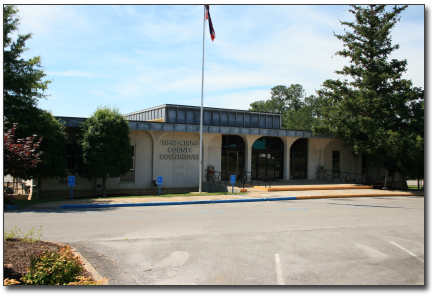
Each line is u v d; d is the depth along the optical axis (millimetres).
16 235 7980
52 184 20656
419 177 26109
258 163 27688
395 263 7215
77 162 19359
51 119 17906
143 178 23109
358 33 25781
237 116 30391
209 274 6266
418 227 10961
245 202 17188
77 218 11484
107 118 19188
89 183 21594
